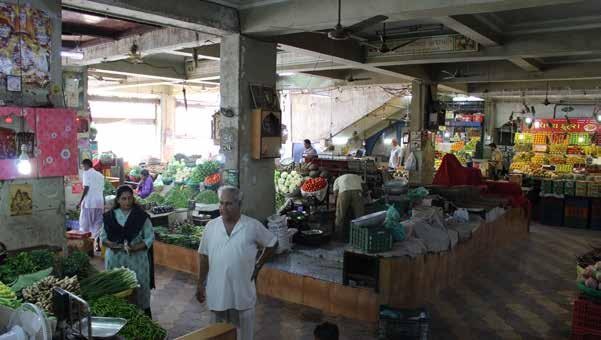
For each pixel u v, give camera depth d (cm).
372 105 1758
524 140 1878
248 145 745
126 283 379
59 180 490
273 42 778
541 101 1945
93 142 1107
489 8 565
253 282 392
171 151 1948
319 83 1536
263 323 544
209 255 388
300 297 605
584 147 1770
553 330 545
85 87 943
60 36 495
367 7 617
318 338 338
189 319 552
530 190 1321
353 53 991
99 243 809
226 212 379
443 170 1062
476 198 989
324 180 874
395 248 582
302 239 743
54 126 479
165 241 753
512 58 936
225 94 743
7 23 452
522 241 1016
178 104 2011
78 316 267
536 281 728
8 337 229
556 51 844
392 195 869
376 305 548
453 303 625
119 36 902
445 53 941
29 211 470
